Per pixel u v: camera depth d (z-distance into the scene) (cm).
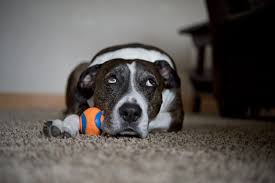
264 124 121
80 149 55
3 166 45
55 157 49
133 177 40
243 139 73
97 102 82
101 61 93
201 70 189
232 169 45
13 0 213
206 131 91
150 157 51
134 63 82
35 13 215
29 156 50
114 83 79
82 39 220
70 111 104
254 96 136
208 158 51
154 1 223
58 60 218
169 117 89
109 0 221
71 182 38
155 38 224
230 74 143
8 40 213
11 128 82
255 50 133
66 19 218
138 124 73
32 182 39
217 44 145
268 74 130
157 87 83
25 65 215
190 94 222
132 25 223
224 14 140
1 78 212
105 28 221
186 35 224
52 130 67
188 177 41
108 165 46
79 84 87
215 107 217
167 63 89
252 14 129
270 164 49
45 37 216
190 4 226
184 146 61
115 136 74
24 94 213
